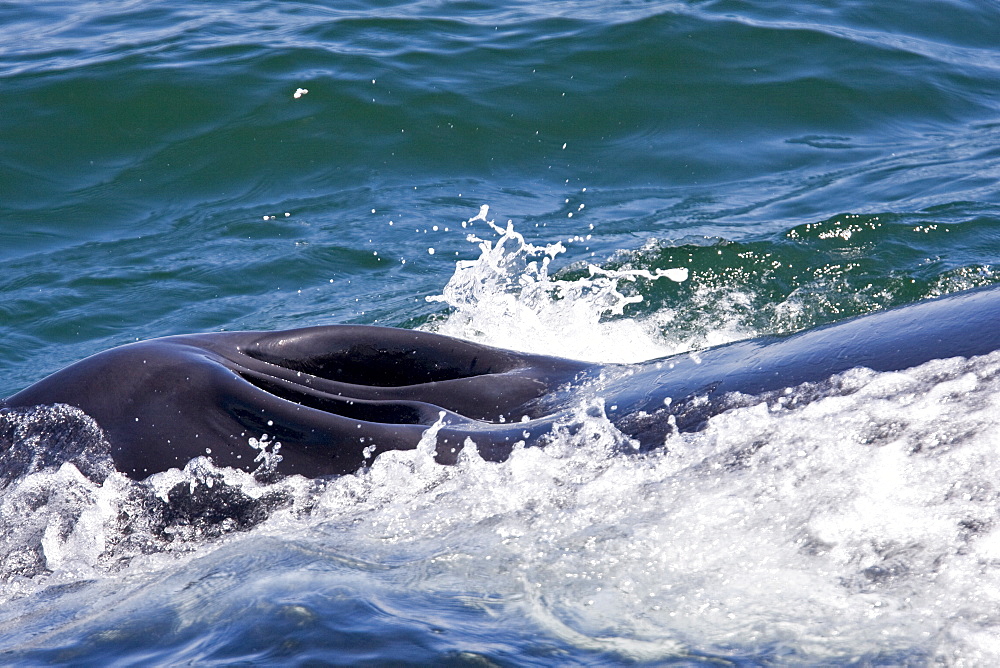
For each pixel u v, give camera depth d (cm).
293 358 1744
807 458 1324
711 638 1130
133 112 4312
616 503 1374
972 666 1018
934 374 1368
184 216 3806
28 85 4453
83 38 5034
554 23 5053
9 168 4025
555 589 1244
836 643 1091
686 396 1551
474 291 3009
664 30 4888
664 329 2866
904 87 4606
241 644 1170
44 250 3588
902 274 3028
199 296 3253
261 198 3903
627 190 3912
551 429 1535
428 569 1314
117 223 3775
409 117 4294
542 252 3397
